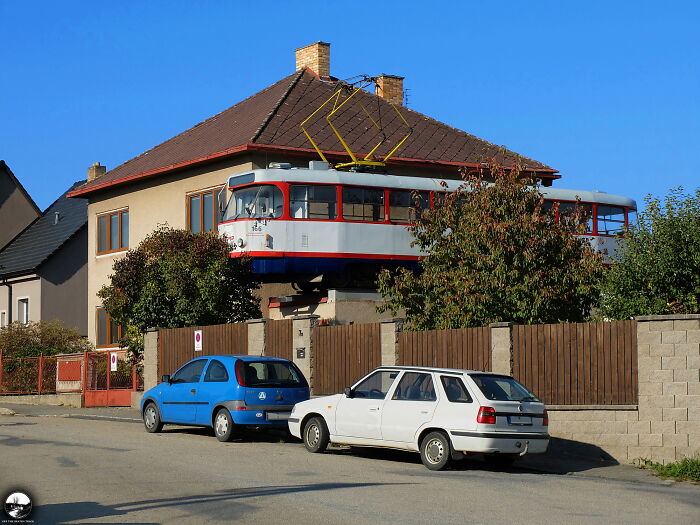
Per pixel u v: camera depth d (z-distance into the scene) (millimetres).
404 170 33938
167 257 27688
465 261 20844
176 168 33656
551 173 36688
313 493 11312
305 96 36375
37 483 12102
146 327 27297
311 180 28484
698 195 20375
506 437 14016
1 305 46562
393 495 11273
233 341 23531
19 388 31625
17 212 49688
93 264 38688
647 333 16000
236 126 34812
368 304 28484
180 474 12984
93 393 28766
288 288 32344
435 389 14633
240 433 19562
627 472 15016
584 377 16828
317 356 21281
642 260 20047
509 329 17766
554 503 11000
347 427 15656
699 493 12430
